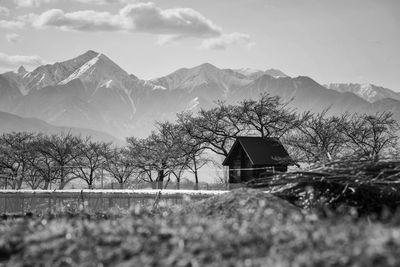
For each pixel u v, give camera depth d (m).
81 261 10.55
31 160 82.31
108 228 12.37
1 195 48.00
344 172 17.92
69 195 48.22
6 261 11.41
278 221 12.53
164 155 73.69
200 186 61.09
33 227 13.79
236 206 15.03
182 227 11.72
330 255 9.22
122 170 78.44
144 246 10.89
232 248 10.29
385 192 17.27
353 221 14.87
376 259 8.84
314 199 17.42
